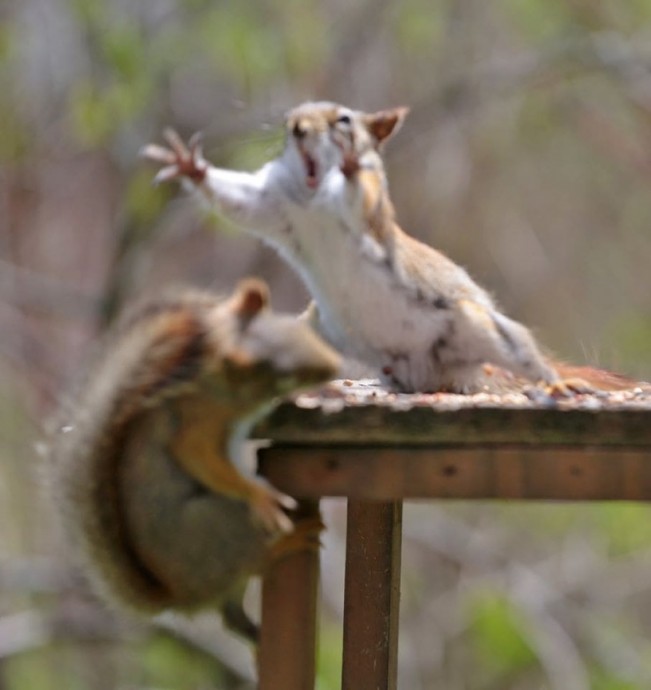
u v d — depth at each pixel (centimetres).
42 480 873
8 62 2575
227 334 805
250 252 2783
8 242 2870
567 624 2394
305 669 831
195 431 798
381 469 820
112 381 820
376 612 911
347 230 1004
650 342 2758
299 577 833
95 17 2336
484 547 2520
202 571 825
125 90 2256
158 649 2205
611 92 2742
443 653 2397
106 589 845
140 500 823
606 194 2995
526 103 2764
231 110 2611
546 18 2581
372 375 1098
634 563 2525
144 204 2364
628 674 2309
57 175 2906
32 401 2630
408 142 2581
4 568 2212
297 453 825
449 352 1020
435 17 2578
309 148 1019
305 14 2478
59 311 2625
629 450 809
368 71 2700
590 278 2962
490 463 816
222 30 2350
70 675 2402
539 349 1051
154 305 846
